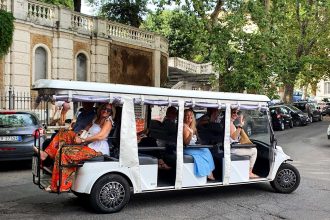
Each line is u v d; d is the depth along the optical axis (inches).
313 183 414.9
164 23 1414.9
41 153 299.3
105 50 980.6
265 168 367.2
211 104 326.3
